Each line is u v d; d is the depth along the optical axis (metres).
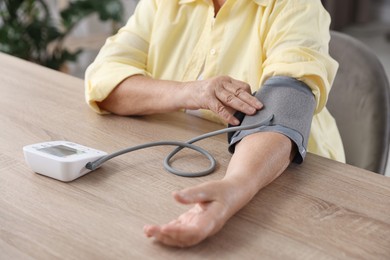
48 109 1.17
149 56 1.28
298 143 0.94
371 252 0.74
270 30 1.12
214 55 1.19
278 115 0.97
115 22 3.23
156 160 0.97
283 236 0.77
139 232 0.77
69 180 0.89
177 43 1.26
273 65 1.06
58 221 0.80
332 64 1.07
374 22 4.62
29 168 0.94
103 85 1.15
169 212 0.82
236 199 0.80
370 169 1.34
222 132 0.98
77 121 1.12
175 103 1.08
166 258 0.72
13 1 2.85
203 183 0.82
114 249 0.74
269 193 0.87
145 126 1.11
